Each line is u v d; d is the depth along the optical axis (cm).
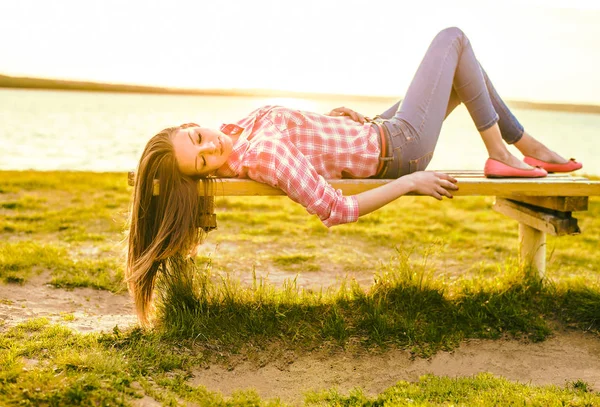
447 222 742
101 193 893
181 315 317
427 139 344
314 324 329
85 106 11944
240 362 293
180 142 301
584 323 346
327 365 296
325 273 496
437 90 343
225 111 12081
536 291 373
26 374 243
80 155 3097
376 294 358
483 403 243
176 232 303
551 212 362
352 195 303
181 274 334
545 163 373
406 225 710
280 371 289
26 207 741
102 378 247
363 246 598
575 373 294
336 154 325
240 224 688
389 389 264
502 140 355
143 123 6806
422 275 363
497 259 566
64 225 630
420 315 341
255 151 304
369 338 320
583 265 556
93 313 367
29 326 311
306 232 650
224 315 326
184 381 265
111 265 468
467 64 351
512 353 315
